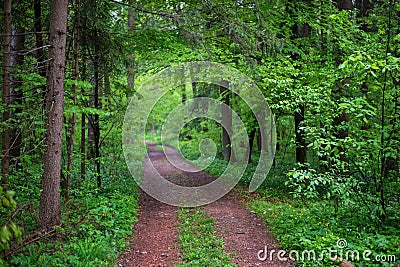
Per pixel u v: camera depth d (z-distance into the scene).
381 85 6.58
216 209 9.76
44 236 5.36
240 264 5.88
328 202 7.72
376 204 6.73
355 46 9.04
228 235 7.42
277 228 7.47
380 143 6.35
